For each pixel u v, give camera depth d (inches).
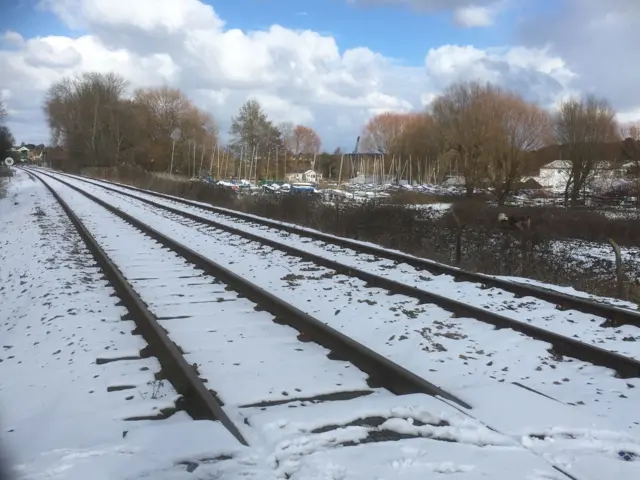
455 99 1921.8
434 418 179.2
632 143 1744.6
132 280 399.2
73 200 1234.0
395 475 143.9
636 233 1026.7
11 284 427.8
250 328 286.0
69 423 177.6
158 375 221.5
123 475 142.3
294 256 528.1
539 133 1749.5
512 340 273.0
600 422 179.0
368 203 847.7
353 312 327.6
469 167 1771.7
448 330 291.7
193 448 156.5
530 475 144.4
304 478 142.6
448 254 662.5
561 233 998.4
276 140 3732.8
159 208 1065.5
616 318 316.2
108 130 3538.4
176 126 3604.8
